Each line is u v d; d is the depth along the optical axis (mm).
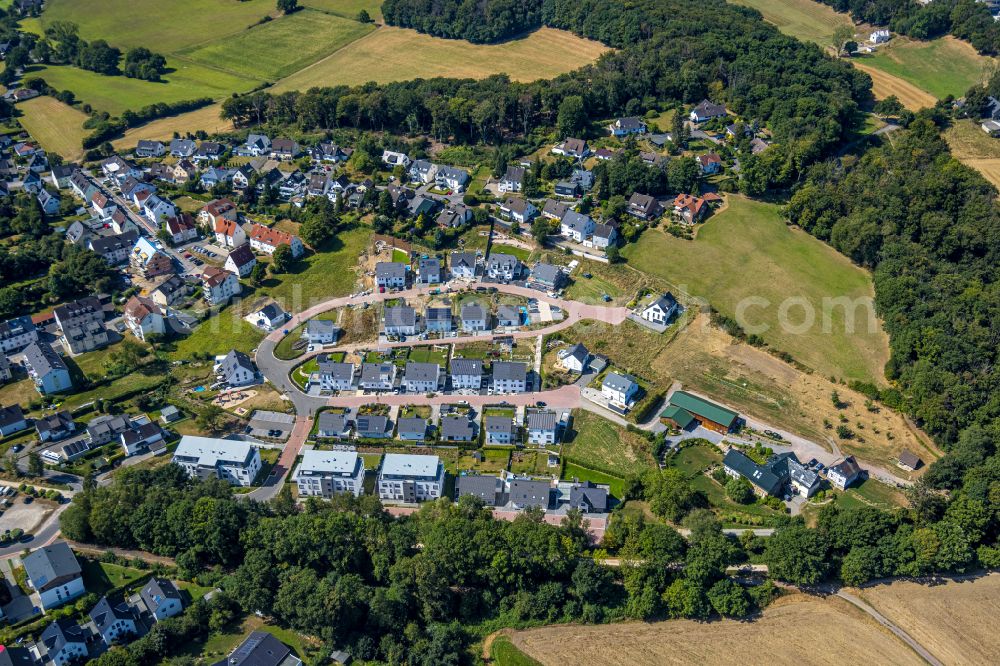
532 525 191875
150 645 169000
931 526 194125
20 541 197250
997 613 180375
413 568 182000
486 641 177500
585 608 180375
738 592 181000
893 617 180250
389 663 170125
